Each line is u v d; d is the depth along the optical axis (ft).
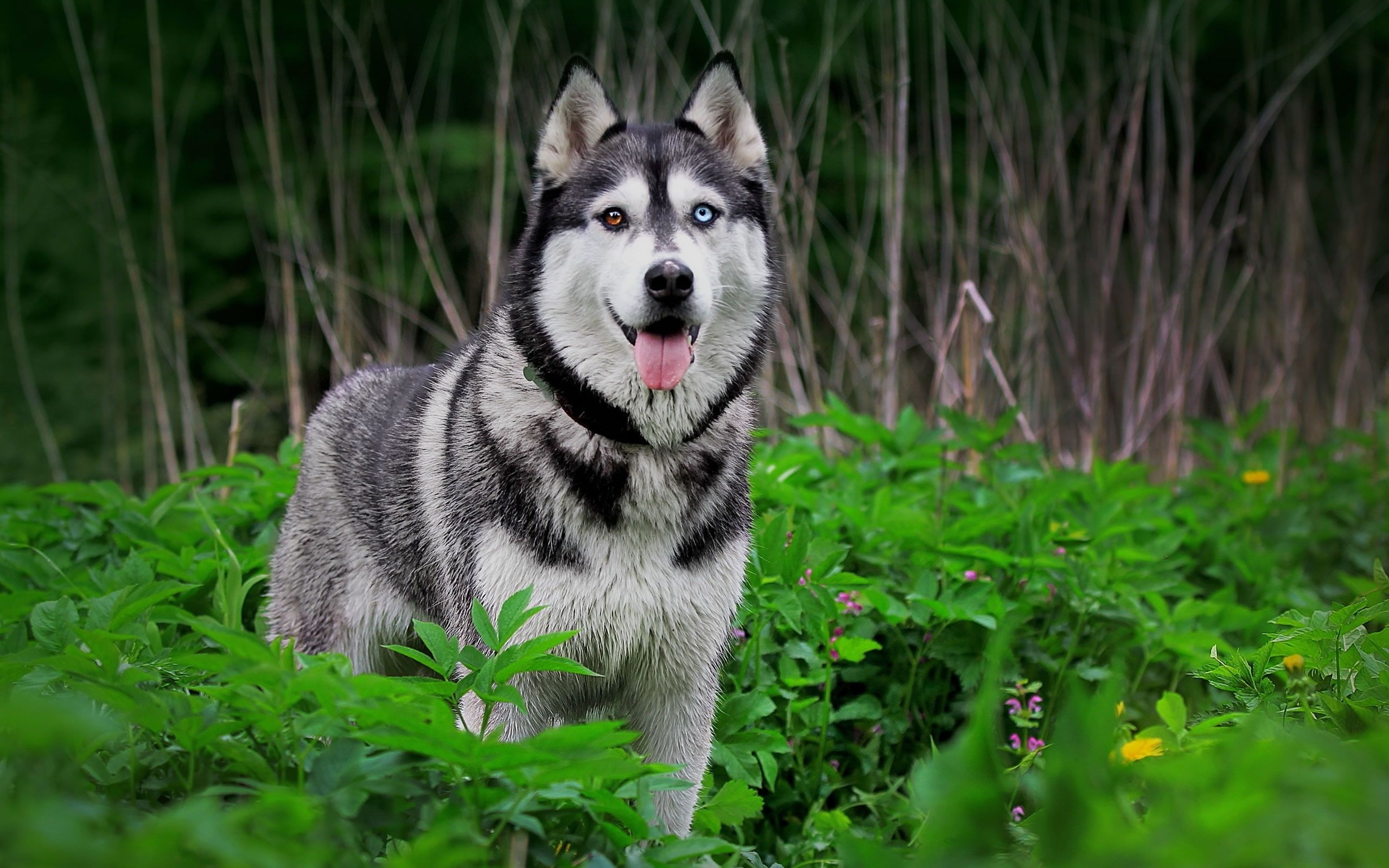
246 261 28.37
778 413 20.54
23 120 26.09
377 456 11.09
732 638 11.01
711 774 11.00
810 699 11.46
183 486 13.94
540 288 9.98
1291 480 19.51
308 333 26.61
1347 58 30.78
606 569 9.19
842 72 25.54
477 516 9.45
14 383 25.89
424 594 10.50
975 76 20.71
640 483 9.29
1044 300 19.42
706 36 26.43
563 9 27.37
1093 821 5.42
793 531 12.12
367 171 27.07
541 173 10.45
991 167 27.81
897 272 18.08
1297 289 21.90
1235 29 30.45
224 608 11.05
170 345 26.13
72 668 6.88
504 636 7.75
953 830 5.81
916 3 23.63
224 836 5.15
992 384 19.99
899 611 11.50
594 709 9.98
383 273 25.70
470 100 29.48
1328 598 15.76
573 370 9.55
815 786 11.36
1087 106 22.48
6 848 5.05
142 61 28.25
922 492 14.93
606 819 7.55
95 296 26.81
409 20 28.58
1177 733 7.77
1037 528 13.03
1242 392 23.16
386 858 6.43
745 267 10.11
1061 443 21.11
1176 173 30.04
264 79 26.76
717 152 10.53
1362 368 23.45
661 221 9.61
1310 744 6.36
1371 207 23.86
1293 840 5.54
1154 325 20.67
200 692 8.64
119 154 27.94
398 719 6.28
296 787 6.59
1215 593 13.99
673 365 9.21
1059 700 12.08
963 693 12.17
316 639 11.59
